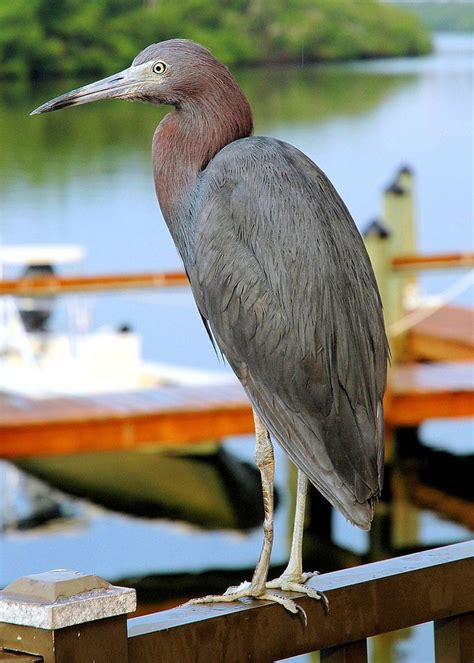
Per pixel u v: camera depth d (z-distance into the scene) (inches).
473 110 1546.5
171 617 104.7
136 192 1218.0
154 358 759.1
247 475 518.0
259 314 132.1
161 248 1035.3
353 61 1577.3
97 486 520.4
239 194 134.1
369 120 1560.0
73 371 575.2
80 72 1456.7
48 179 1284.4
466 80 1631.4
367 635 115.7
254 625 108.7
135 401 451.5
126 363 580.4
